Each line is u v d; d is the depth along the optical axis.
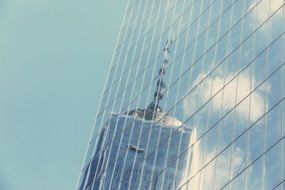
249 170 49.12
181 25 80.25
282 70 52.56
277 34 57.06
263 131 50.22
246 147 51.28
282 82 51.50
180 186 59.06
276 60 54.56
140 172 66.62
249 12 65.62
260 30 60.81
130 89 81.50
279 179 44.88
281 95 50.53
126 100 80.50
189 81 69.56
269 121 50.16
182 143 62.94
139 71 82.31
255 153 49.53
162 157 64.75
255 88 55.34
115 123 78.88
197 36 74.44
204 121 61.44
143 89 78.12
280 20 57.94
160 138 67.50
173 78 73.56
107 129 79.69
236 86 59.06
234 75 60.72
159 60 79.12
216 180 53.38
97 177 74.00
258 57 58.12
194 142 60.91
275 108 50.28
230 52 64.50
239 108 56.22
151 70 79.19
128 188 66.56
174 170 61.47
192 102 66.19
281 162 45.69
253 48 60.12
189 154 60.47
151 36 85.62
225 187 51.44
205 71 67.31
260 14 62.75
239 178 49.94
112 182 70.06
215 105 61.16
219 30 70.19
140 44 87.12
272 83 52.94
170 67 75.75
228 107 58.34
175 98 70.19
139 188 64.88
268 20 60.25
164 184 61.44
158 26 85.50
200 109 63.66
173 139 65.06
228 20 69.50
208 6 76.69
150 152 67.44
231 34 66.69
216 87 63.06
